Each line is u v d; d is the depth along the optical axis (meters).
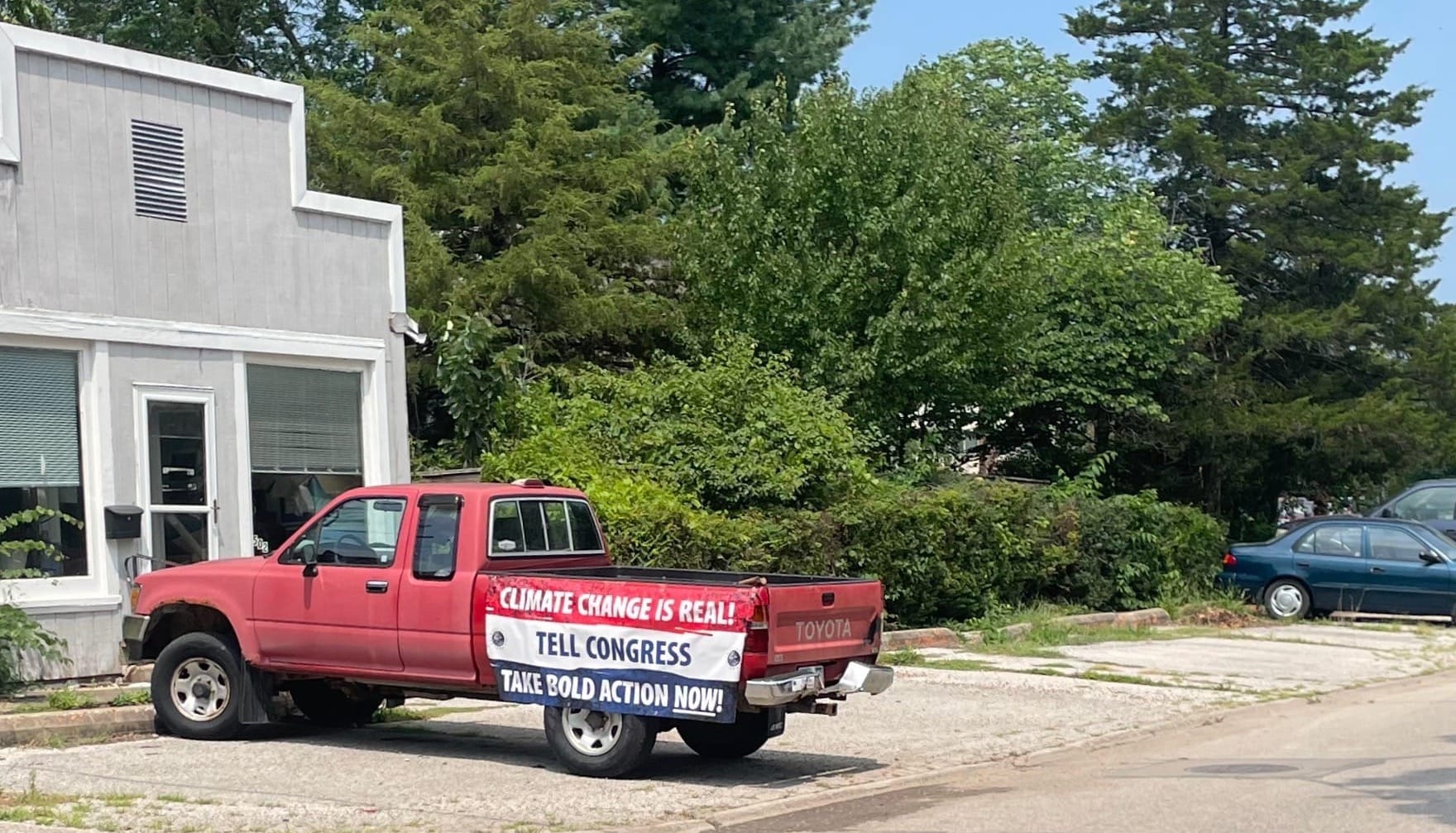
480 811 9.02
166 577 11.81
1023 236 25.78
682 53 39.31
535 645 10.28
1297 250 36.44
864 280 23.53
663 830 8.62
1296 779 9.82
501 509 10.98
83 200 13.81
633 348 25.77
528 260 23.34
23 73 13.41
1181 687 15.16
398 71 25.81
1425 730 12.12
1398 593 22.48
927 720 13.04
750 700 9.60
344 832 8.43
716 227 24.30
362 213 16.33
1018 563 21.55
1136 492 33.94
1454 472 42.41
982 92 36.69
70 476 13.64
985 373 25.31
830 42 38.97
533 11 26.86
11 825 8.40
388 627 10.84
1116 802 9.12
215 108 15.00
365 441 16.38
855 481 20.00
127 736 11.80
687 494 18.84
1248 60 39.56
